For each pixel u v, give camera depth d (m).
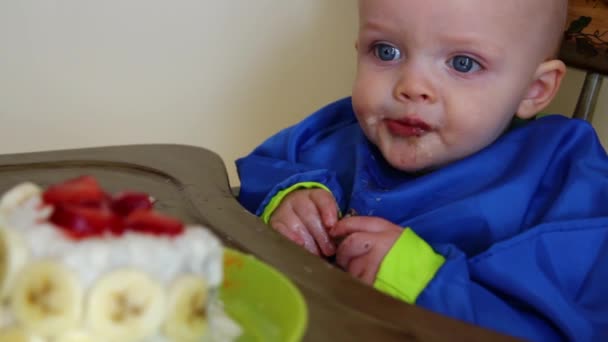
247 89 1.63
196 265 0.51
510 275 0.75
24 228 0.47
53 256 0.45
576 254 0.79
